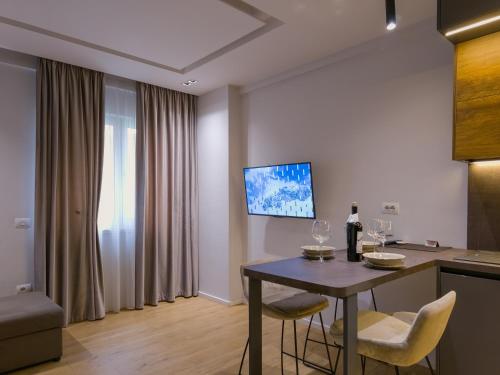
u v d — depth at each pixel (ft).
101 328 11.33
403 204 9.29
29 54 11.12
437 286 6.90
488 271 6.22
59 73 11.57
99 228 12.69
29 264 11.44
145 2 8.00
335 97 10.93
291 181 11.50
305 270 5.85
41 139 11.20
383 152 9.73
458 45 7.43
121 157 13.23
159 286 13.94
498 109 6.88
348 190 10.54
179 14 8.54
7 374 8.36
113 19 8.78
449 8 6.93
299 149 12.00
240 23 8.98
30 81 11.58
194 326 11.49
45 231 11.16
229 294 13.67
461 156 7.34
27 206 11.45
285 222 12.41
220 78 13.03
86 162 12.14
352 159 10.46
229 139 13.83
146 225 13.73
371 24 8.95
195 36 9.72
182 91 14.64
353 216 6.84
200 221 15.07
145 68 12.03
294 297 8.00
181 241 14.74
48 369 8.66
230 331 11.06
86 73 12.14
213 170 14.48
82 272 11.91
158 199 13.97
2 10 8.32
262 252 13.28
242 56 11.00
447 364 6.73
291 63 11.59
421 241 8.92
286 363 8.86
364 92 10.19
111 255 12.96
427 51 8.87
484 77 7.07
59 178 11.57
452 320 6.68
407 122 9.24
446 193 8.52
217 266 14.21
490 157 7.01
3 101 11.10
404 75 9.30
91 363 8.95
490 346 6.27
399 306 9.29
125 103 13.43
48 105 11.39
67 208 11.60
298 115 12.03
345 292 4.67
